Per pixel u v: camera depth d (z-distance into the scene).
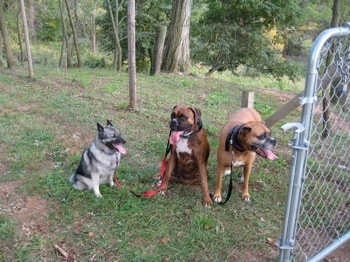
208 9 10.12
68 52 9.64
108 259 2.12
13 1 12.22
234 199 2.79
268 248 2.27
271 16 9.30
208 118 4.88
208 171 3.23
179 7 8.23
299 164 1.56
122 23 10.89
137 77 7.29
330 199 2.80
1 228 2.30
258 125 2.41
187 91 6.43
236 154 2.56
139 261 2.11
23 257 2.10
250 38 9.44
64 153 3.38
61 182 2.86
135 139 3.86
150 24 11.05
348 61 1.65
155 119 4.55
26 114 4.46
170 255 2.16
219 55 9.77
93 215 2.50
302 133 1.53
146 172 3.12
